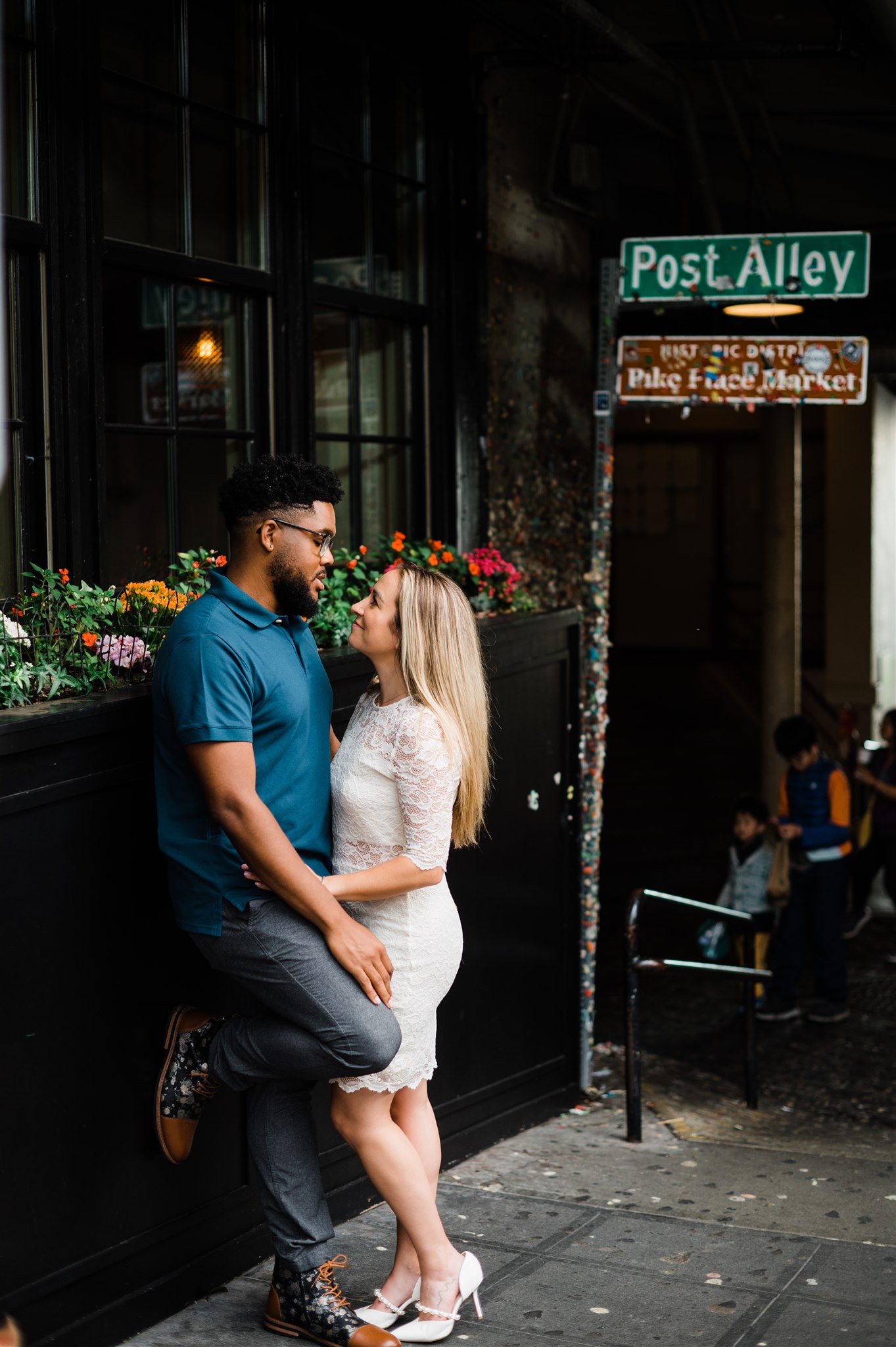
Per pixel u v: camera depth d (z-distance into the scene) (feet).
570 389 21.47
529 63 18.11
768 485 32.89
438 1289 9.70
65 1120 9.29
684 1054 21.12
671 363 16.42
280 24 14.76
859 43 17.60
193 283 14.08
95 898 9.49
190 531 14.14
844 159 26.78
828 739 42.88
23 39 11.64
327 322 16.20
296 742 9.31
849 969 27.17
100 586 12.49
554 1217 12.26
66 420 12.12
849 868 29.66
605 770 39.86
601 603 17.06
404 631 9.45
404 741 9.31
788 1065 20.62
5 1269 8.84
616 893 33.04
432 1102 13.79
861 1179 14.19
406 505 17.89
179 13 13.60
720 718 44.93
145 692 9.93
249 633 9.09
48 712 8.99
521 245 19.77
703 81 22.71
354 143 16.43
